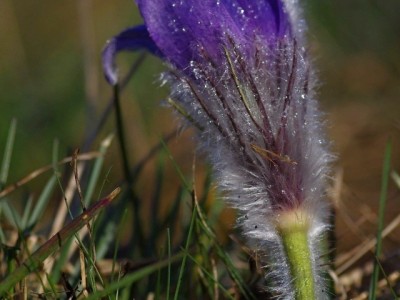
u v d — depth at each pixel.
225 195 0.23
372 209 0.36
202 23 0.21
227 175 0.21
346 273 0.29
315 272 0.22
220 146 0.21
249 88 0.21
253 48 0.21
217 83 0.21
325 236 0.25
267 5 0.21
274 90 0.21
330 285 0.25
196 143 0.23
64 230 0.21
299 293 0.21
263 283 0.25
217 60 0.21
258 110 0.21
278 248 0.22
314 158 0.21
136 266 0.27
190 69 0.22
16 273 0.21
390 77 0.49
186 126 0.22
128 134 0.44
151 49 0.23
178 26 0.22
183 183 0.26
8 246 0.25
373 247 0.30
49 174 0.46
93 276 0.23
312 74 0.22
